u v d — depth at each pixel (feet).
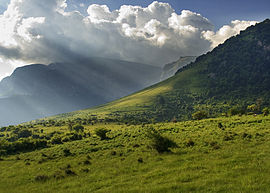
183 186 44.34
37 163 105.40
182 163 66.80
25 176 79.71
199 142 96.53
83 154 113.91
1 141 177.99
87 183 59.26
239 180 43.80
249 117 176.96
